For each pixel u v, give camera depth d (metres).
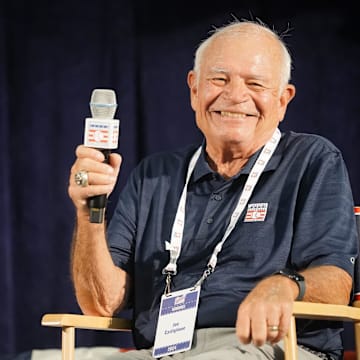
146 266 7.59
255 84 7.52
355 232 7.17
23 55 13.04
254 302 5.94
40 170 12.91
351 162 12.62
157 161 8.03
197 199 7.62
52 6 13.13
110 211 12.47
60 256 12.79
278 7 12.84
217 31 7.76
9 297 12.57
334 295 6.68
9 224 12.71
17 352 12.61
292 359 6.25
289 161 7.48
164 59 12.97
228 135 7.49
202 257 7.38
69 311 12.72
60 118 12.98
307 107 12.70
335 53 12.72
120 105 12.88
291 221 7.23
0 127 12.83
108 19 13.04
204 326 7.16
